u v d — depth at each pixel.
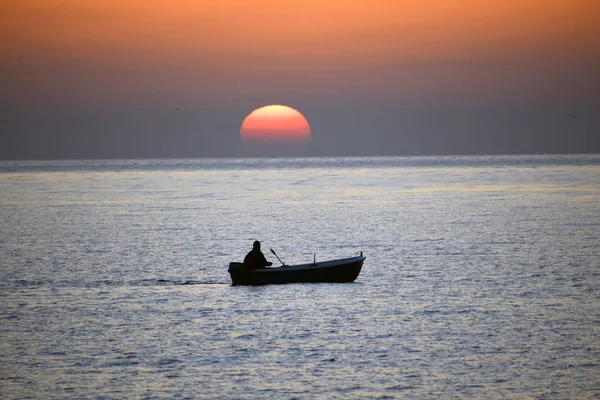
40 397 71.81
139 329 95.00
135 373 78.12
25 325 97.19
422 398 71.00
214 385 74.62
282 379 76.06
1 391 73.38
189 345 87.62
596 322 95.38
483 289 116.69
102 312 104.50
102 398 71.56
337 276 123.56
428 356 82.44
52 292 119.19
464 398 70.94
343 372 77.81
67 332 93.69
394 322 96.56
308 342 88.12
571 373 76.94
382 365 79.88
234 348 86.19
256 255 124.25
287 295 114.44
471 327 93.62
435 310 102.62
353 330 93.06
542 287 117.81
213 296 114.81
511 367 78.75
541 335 89.75
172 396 71.88
